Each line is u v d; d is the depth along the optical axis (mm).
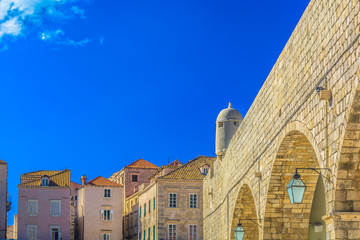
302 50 18594
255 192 26766
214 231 45969
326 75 15992
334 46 15281
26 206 77562
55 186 78938
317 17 16953
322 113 16266
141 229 77562
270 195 23922
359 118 13969
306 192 23562
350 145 14422
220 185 42031
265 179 24281
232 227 35188
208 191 50625
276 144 22094
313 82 17297
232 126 42094
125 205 91500
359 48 13234
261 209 25188
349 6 14039
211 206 48219
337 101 14984
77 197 87125
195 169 72125
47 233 77500
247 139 29141
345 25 14359
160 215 69125
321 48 16484
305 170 22703
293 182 16703
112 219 83438
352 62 13766
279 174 23047
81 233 83312
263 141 24828
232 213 34781
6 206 75250
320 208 26312
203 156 75250
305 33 18266
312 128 17266
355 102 13672
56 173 83688
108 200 83875
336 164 14875
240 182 31500
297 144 21156
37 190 78375
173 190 69938
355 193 14859
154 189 71125
